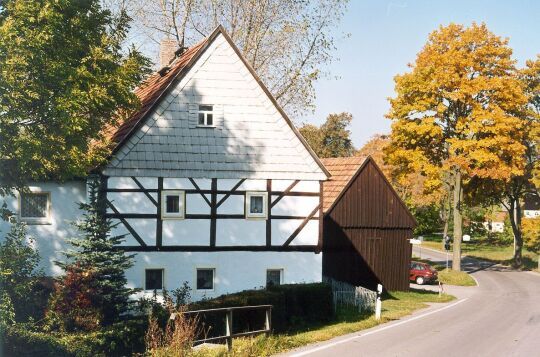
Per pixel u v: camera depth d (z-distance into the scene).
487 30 44.94
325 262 32.53
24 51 15.13
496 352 16.62
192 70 23.05
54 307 17.09
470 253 68.94
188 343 13.91
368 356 15.45
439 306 29.14
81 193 22.30
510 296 35.06
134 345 15.71
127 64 18.31
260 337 16.39
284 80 34.38
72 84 16.23
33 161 16.00
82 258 18.30
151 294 22.27
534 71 52.06
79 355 14.37
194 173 22.88
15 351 13.60
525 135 50.69
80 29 17.20
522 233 55.28
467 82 43.94
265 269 23.58
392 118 45.66
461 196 47.72
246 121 23.50
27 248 17.52
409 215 34.50
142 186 22.31
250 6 34.47
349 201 33.22
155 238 22.39
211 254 23.02
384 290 34.12
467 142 43.59
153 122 22.55
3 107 14.89
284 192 23.81
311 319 21.73
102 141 19.34
